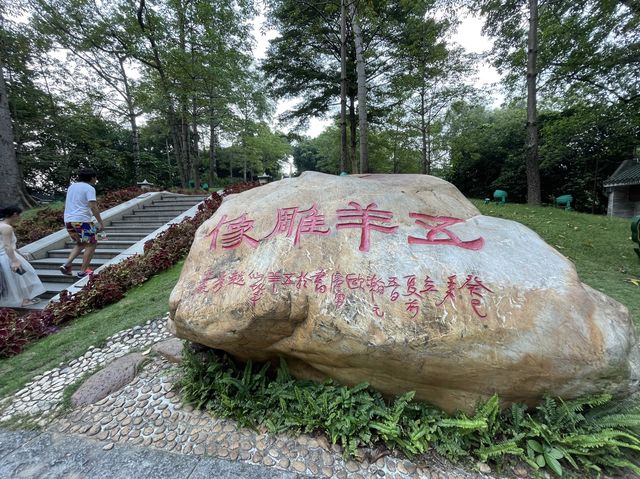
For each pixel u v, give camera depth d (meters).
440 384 1.96
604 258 4.93
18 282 4.81
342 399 2.09
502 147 17.94
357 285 2.10
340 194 2.62
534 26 8.80
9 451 2.17
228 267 2.51
